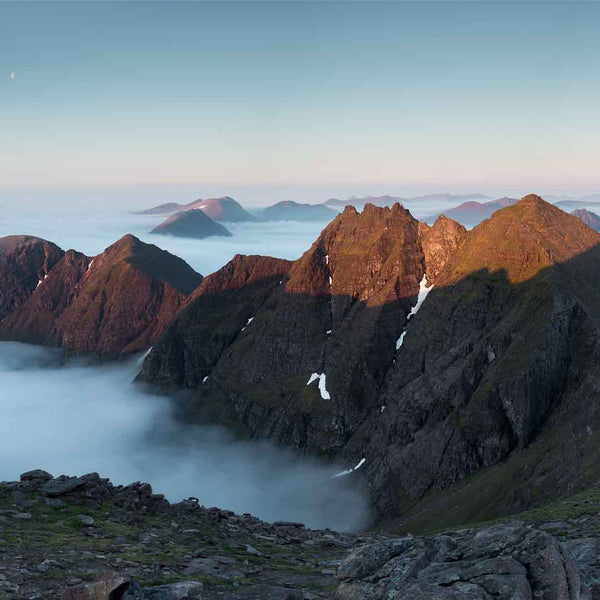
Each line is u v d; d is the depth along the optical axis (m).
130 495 36.97
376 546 22.91
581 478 109.31
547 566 18.95
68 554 25.86
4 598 20.83
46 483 35.84
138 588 19.28
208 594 23.80
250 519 40.59
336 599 22.75
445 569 20.02
